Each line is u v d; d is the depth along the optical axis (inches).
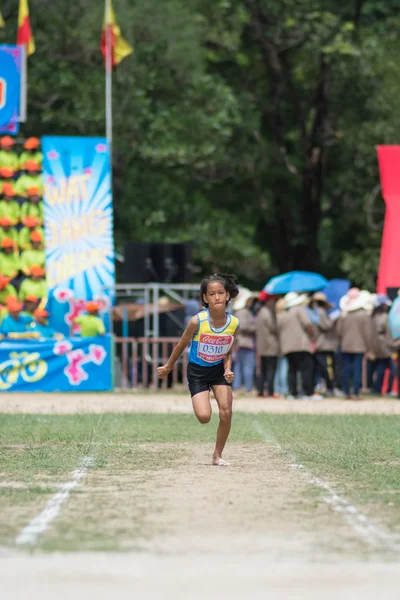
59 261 2620.6
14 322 2588.6
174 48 3659.0
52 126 3649.1
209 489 903.7
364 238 4266.7
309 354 2299.5
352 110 4274.1
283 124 4468.5
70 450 1230.9
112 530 696.4
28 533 681.0
